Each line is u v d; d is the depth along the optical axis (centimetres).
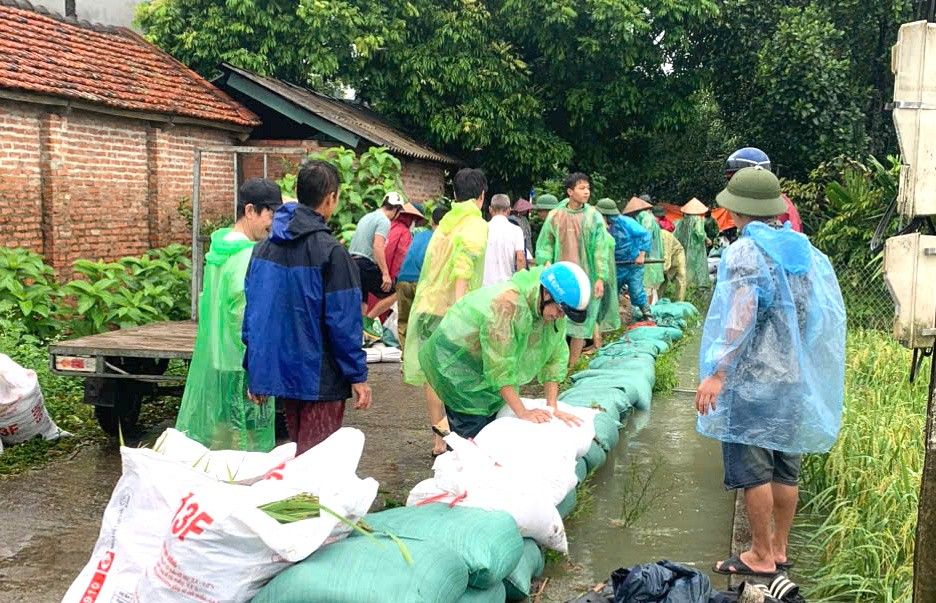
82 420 696
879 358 801
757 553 429
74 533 480
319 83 1694
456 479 404
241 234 477
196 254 789
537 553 417
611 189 1914
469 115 1647
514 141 1686
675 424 726
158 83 1217
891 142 1952
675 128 1828
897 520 428
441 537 351
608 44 1692
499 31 1733
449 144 1722
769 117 1900
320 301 405
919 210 285
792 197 1465
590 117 1808
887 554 406
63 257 1027
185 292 979
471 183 596
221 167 1299
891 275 289
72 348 607
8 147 959
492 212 818
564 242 848
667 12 1684
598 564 448
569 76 1780
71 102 1011
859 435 542
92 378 625
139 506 330
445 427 606
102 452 626
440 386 484
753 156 518
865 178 1175
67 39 1178
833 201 1176
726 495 553
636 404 717
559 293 436
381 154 1170
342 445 358
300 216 411
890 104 287
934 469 282
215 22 1509
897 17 1808
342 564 310
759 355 402
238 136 1320
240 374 465
